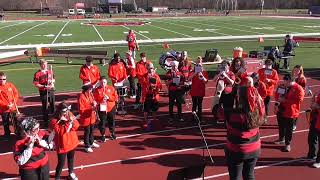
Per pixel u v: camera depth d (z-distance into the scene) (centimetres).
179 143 1052
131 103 1459
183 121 1238
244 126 573
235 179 601
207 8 10638
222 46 3078
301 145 1027
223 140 1071
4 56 2345
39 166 680
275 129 1156
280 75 2005
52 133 765
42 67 1191
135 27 4853
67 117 791
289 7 10356
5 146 1038
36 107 1415
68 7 10212
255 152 584
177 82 1199
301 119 1252
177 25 5169
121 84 1315
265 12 9025
